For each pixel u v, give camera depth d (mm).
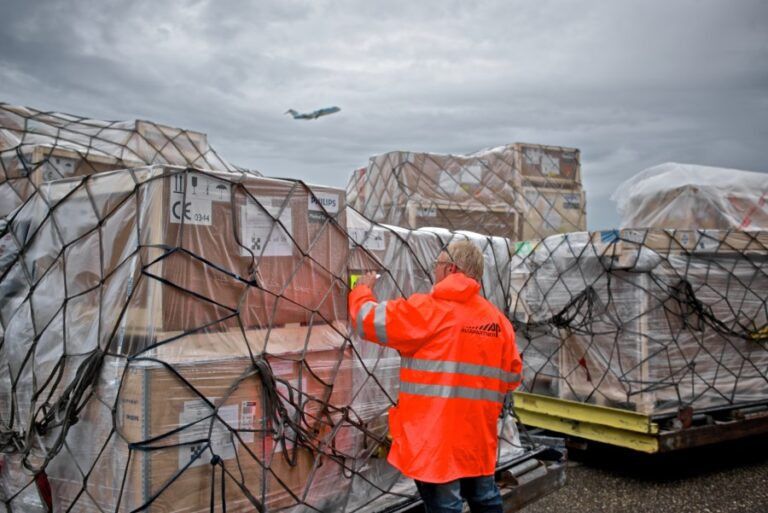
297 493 2645
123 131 4512
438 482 2609
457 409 2670
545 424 5555
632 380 4883
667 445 4730
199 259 2336
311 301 2756
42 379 2619
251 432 2467
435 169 6520
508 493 3404
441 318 2707
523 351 5547
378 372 3062
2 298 2943
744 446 6129
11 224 2980
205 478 2342
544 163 7016
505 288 3904
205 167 4883
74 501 2369
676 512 4531
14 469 2688
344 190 2943
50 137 4184
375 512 2941
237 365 2430
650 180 6129
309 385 2707
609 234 4996
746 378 5359
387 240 3195
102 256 2447
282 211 2650
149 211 2287
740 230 5273
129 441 2225
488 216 6543
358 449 2941
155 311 2248
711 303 5145
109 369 2320
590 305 5125
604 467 5508
